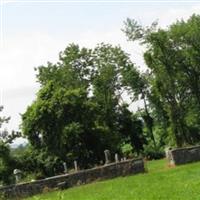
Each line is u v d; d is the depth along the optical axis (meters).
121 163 43.31
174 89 89.88
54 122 73.06
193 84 91.25
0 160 64.50
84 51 98.44
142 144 99.31
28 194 40.00
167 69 89.19
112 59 101.31
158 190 27.92
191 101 94.44
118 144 82.31
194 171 36.34
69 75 96.44
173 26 90.19
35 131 73.19
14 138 67.38
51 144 72.38
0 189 39.84
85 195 32.06
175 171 39.25
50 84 76.19
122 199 27.00
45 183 40.47
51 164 68.38
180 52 89.50
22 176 56.38
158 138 110.25
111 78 99.88
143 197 26.19
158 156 88.62
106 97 98.88
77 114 73.75
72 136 71.50
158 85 90.00
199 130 95.44
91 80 99.25
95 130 73.75
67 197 32.78
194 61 89.38
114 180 40.19
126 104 100.81
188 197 23.88
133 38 88.50
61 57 97.88
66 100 73.56
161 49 88.38
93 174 42.16
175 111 90.75
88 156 72.44
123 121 99.56
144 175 40.12
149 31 88.00
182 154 47.09
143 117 107.31
